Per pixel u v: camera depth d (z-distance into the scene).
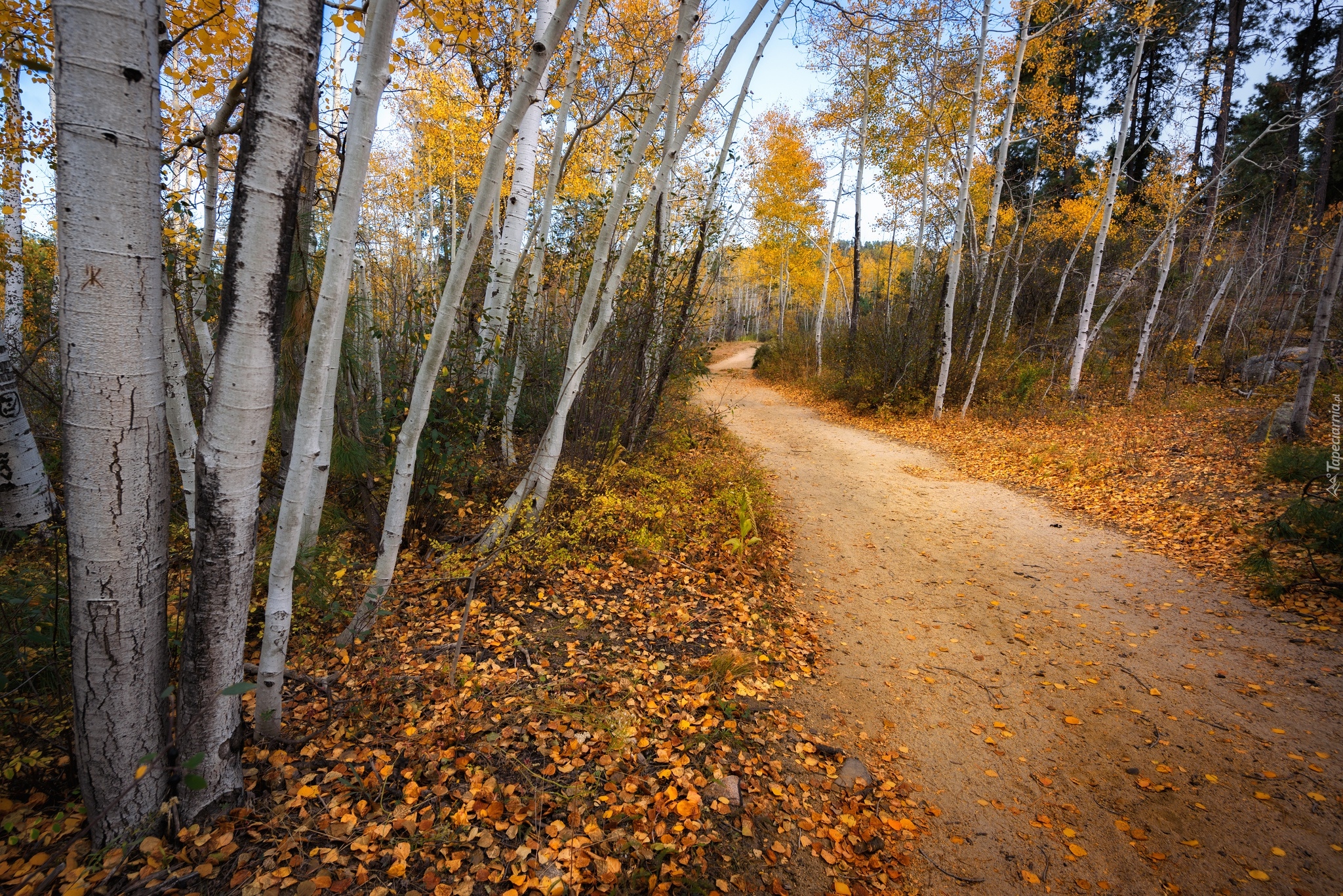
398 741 3.15
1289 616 5.22
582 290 8.33
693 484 8.19
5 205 7.12
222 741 2.47
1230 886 2.84
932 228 21.34
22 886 2.17
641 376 8.94
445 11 5.09
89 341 1.93
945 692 4.41
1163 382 16.27
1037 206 20.59
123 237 1.93
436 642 4.23
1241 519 7.13
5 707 2.68
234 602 2.34
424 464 5.59
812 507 8.88
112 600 2.12
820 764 3.51
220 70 4.80
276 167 2.07
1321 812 3.21
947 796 3.42
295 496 2.80
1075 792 3.45
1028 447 11.73
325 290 2.72
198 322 4.35
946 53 13.12
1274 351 15.32
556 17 3.34
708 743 3.47
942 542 7.54
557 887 2.43
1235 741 3.79
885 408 16.17
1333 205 17.31
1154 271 19.69
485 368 6.24
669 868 2.59
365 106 2.69
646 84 9.15
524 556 5.24
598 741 3.32
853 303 19.25
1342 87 12.27
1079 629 5.31
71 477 2.02
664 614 5.04
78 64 1.79
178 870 2.29
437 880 2.41
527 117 6.18
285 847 2.45
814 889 2.69
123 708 2.22
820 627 5.38
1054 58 16.17
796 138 18.80
